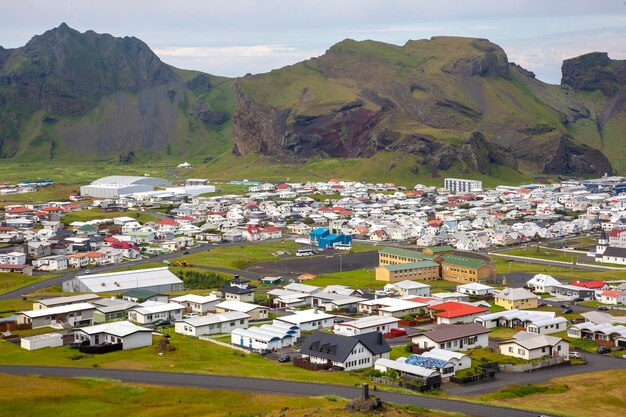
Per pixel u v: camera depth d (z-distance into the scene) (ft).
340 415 301.02
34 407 322.55
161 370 394.52
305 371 409.69
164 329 523.29
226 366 409.08
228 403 335.26
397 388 381.40
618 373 427.74
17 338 474.90
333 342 433.89
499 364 435.12
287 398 342.85
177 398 341.41
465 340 478.59
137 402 335.88
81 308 531.50
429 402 352.08
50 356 425.69
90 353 433.48
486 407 346.74
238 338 484.33
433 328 494.18
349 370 421.18
